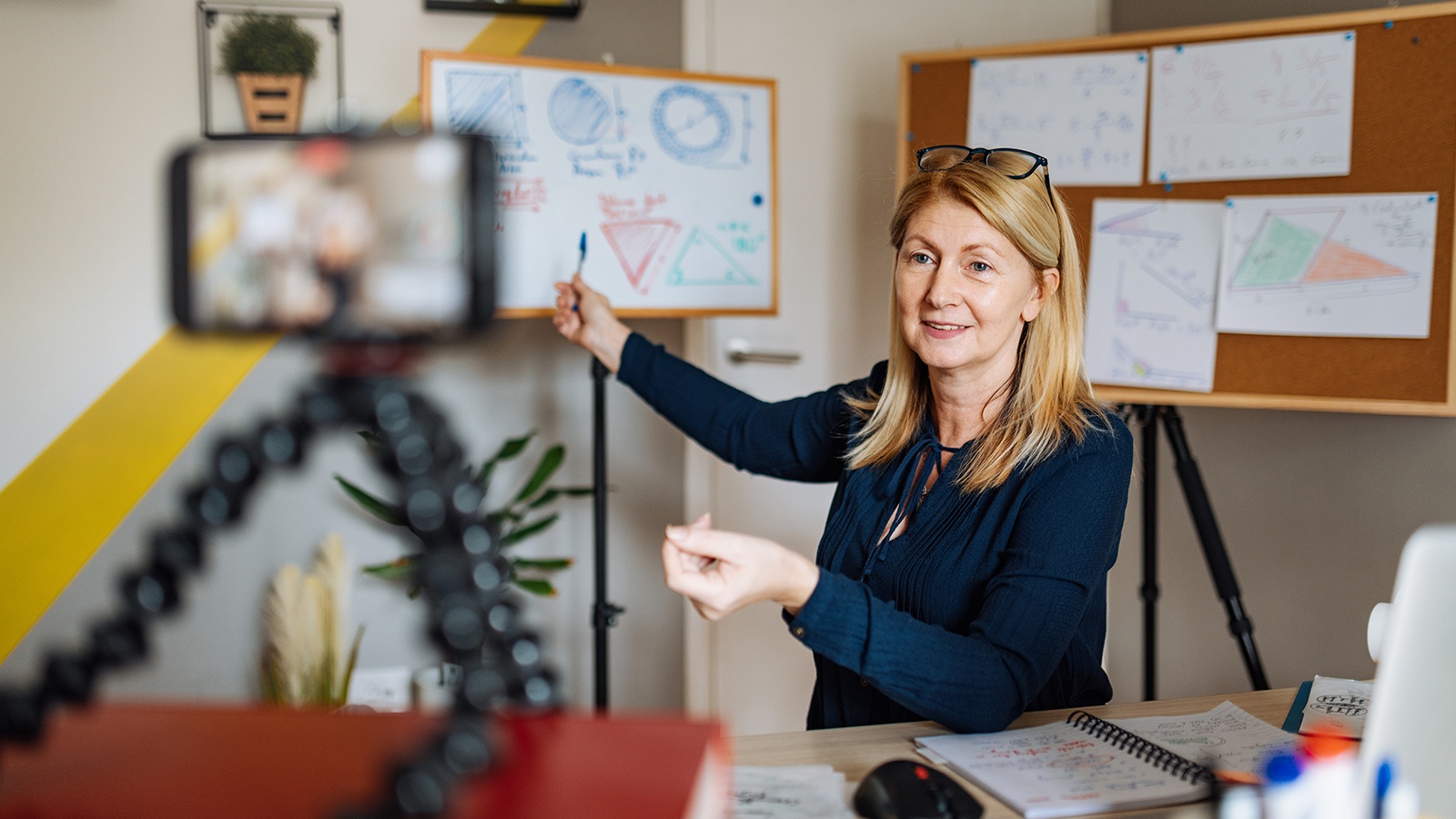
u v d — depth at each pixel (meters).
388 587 2.48
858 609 1.09
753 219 2.40
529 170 2.20
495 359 2.56
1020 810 0.94
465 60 2.13
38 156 2.26
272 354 2.34
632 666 2.72
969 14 2.77
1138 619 2.73
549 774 0.64
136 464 2.32
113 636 0.63
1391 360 1.99
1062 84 2.28
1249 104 2.11
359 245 0.59
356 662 2.48
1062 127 2.28
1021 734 1.14
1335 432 2.22
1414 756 0.69
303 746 0.71
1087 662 1.36
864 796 0.94
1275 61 2.09
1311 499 2.28
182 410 2.33
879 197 2.79
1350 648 2.19
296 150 0.60
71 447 2.30
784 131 2.76
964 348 1.33
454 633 0.57
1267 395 2.11
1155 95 2.20
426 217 0.59
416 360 0.61
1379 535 2.13
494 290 0.60
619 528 2.69
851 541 1.44
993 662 1.13
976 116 2.35
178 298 0.60
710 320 2.71
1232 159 2.13
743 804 0.95
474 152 0.60
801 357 2.79
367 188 0.59
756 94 2.39
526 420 2.59
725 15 2.69
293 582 2.22
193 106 2.30
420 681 2.29
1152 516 2.32
